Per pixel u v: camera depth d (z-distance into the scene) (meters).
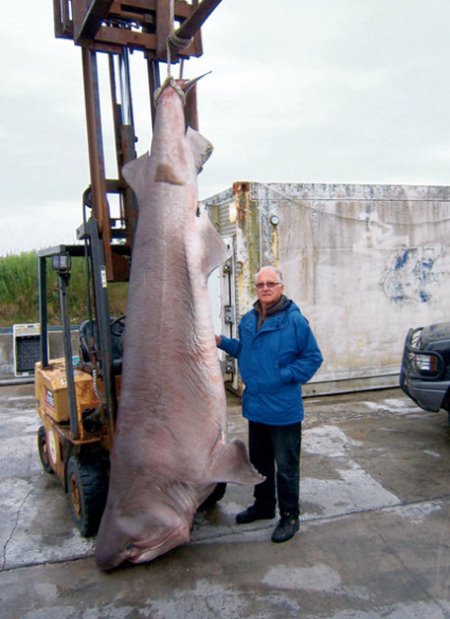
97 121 3.68
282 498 3.78
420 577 3.32
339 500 4.39
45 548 3.77
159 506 2.90
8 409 7.82
